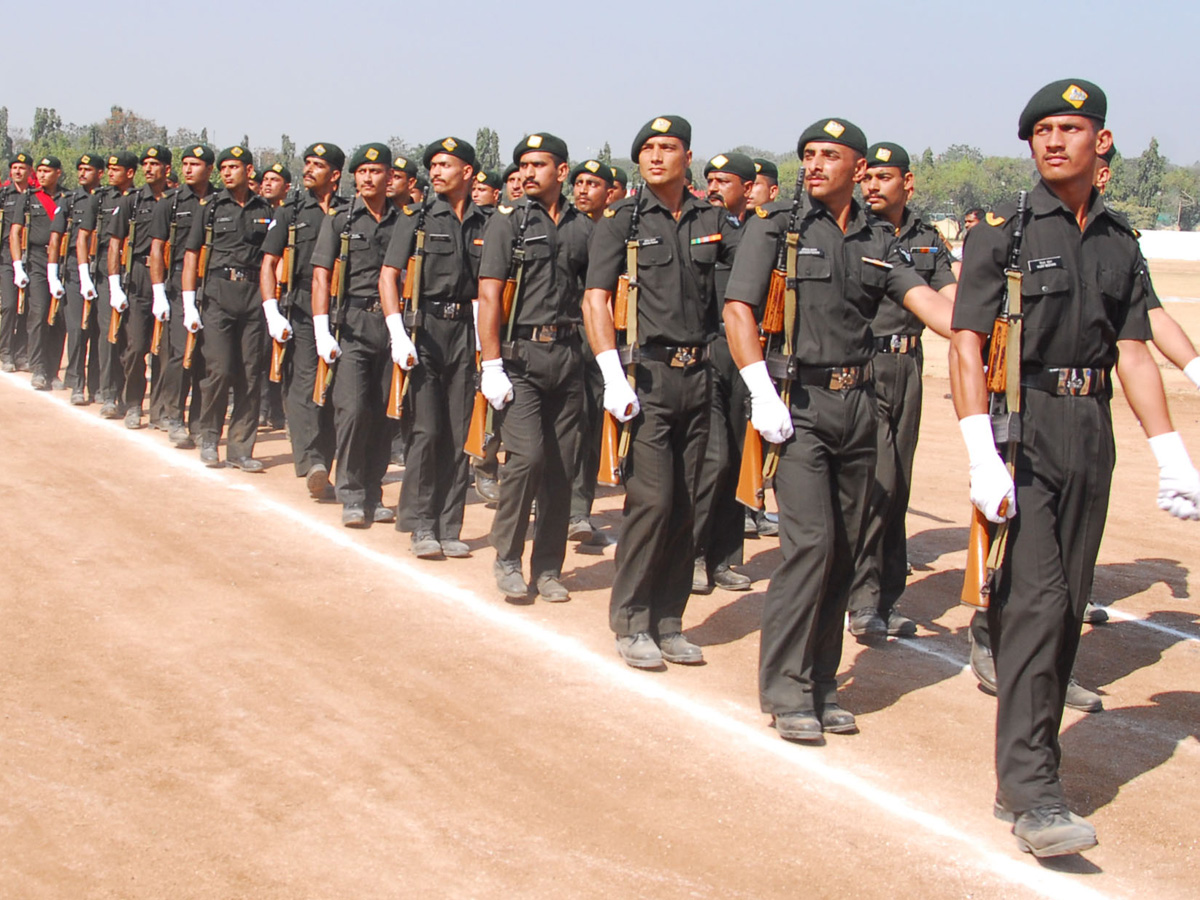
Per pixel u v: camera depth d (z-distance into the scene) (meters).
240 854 4.00
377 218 8.15
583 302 5.73
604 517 8.91
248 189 9.70
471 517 8.72
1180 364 5.25
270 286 9.07
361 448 8.20
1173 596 7.35
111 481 9.22
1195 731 5.34
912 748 4.99
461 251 7.48
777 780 4.64
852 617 6.51
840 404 4.98
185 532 7.86
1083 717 5.49
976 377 4.21
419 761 4.70
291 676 5.50
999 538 4.20
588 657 5.89
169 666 5.57
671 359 5.58
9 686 5.28
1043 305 4.19
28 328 14.27
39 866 3.89
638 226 5.59
